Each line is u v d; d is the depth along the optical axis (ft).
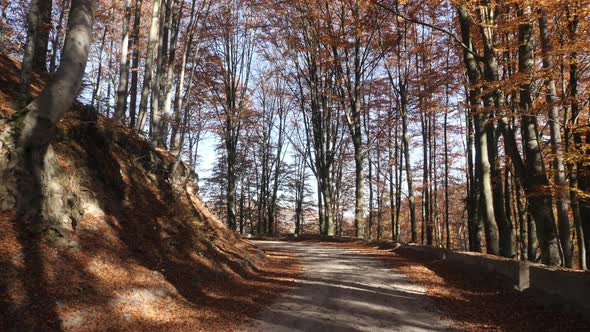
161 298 25.85
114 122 40.22
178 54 85.61
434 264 48.39
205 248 38.88
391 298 31.58
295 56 105.19
